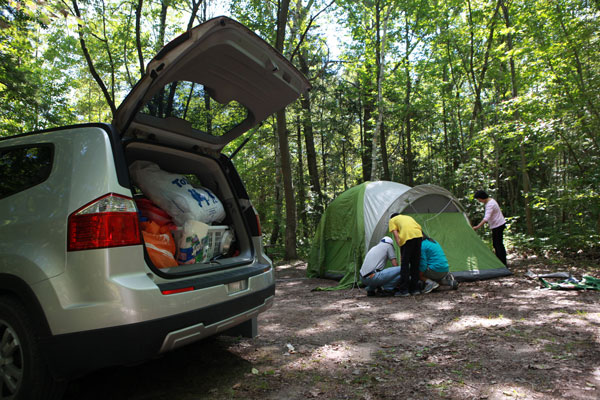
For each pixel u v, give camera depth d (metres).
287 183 12.57
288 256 12.66
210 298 2.52
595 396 2.43
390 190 7.58
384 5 16.45
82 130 2.52
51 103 12.21
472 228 7.77
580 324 3.95
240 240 3.42
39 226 2.31
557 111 8.60
